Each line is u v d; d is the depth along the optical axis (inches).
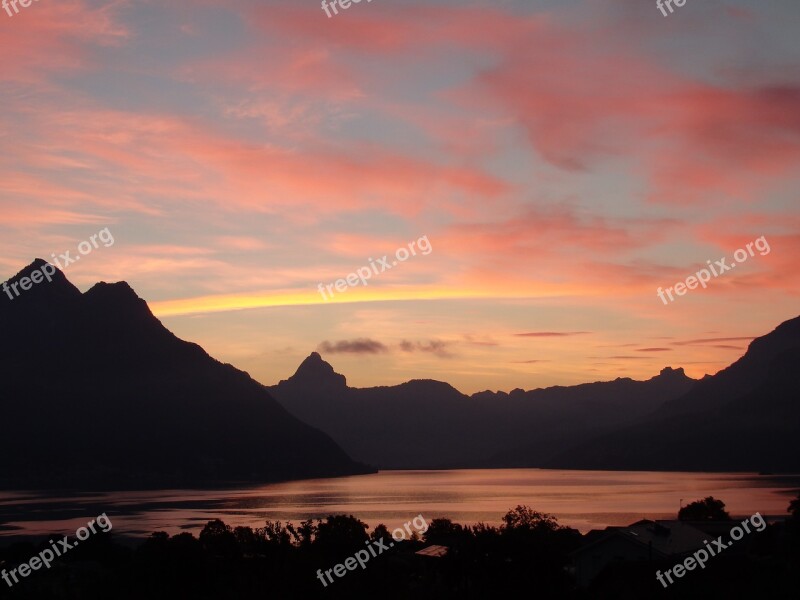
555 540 4047.7
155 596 3110.2
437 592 2645.2
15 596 3326.8
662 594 2169.0
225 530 4493.1
